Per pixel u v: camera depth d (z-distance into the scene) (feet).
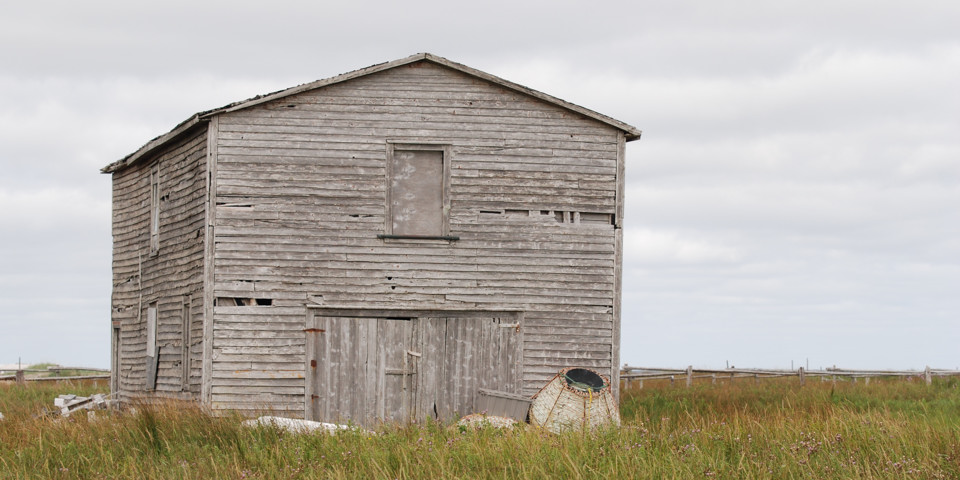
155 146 81.25
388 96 73.77
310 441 52.54
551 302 74.33
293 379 71.41
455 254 73.56
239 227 71.87
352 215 72.79
